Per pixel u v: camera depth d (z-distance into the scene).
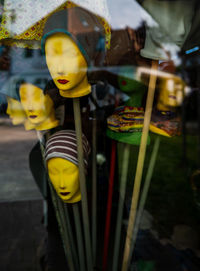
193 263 0.72
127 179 0.83
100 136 0.86
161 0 0.59
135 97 0.75
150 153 0.78
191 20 0.59
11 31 0.66
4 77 0.71
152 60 0.68
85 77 0.65
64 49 0.58
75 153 0.70
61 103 0.78
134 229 0.79
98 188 0.90
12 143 0.80
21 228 0.87
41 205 0.92
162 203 0.78
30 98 0.72
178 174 0.75
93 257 0.87
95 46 0.63
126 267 0.79
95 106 0.79
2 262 0.80
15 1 0.65
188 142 0.70
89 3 0.62
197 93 0.64
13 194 0.86
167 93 0.68
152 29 0.64
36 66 0.70
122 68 0.67
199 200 0.73
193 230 0.76
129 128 0.76
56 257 0.84
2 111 0.75
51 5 0.63
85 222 0.76
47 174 0.79
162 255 0.75
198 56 0.60
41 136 0.80
